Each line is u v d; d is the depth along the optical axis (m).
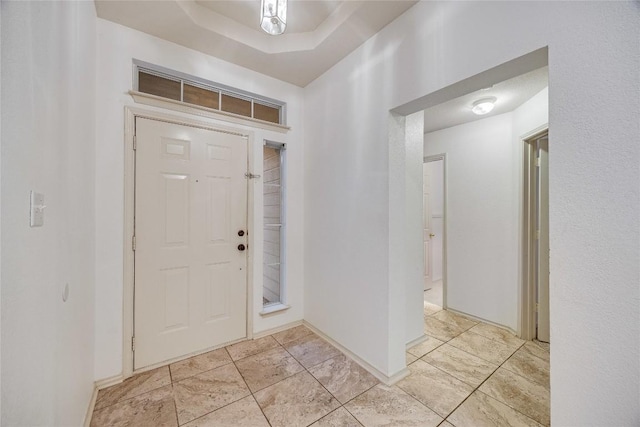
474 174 2.85
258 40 2.10
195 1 1.79
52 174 0.92
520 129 2.45
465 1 1.37
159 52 1.95
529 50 1.14
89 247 1.52
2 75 0.63
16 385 0.67
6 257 0.63
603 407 0.97
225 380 1.79
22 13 0.72
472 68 1.33
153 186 1.92
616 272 0.94
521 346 2.27
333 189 2.30
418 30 1.60
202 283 2.13
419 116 2.40
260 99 2.49
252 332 2.39
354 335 2.06
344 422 1.44
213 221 2.18
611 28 0.94
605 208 0.96
